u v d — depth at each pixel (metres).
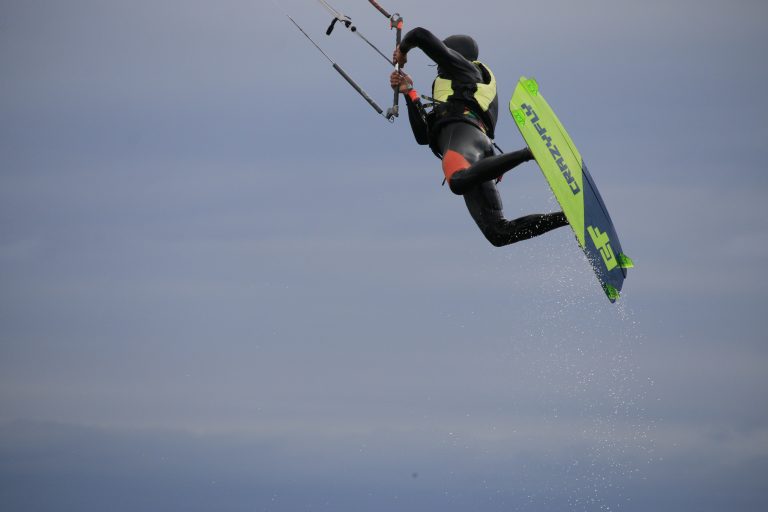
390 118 37.31
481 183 34.84
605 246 35.00
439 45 36.19
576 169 35.53
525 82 36.25
